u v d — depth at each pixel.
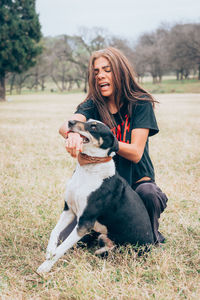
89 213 2.65
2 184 4.95
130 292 2.37
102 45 61.28
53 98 36.69
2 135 9.67
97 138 2.54
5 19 28.20
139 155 2.90
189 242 3.25
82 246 3.12
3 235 3.28
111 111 3.17
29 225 3.53
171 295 2.37
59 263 2.83
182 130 10.77
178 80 79.31
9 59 29.02
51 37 70.75
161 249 3.04
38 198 4.38
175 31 65.06
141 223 2.86
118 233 2.84
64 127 3.03
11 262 2.81
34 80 77.06
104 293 2.37
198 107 20.64
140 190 3.07
